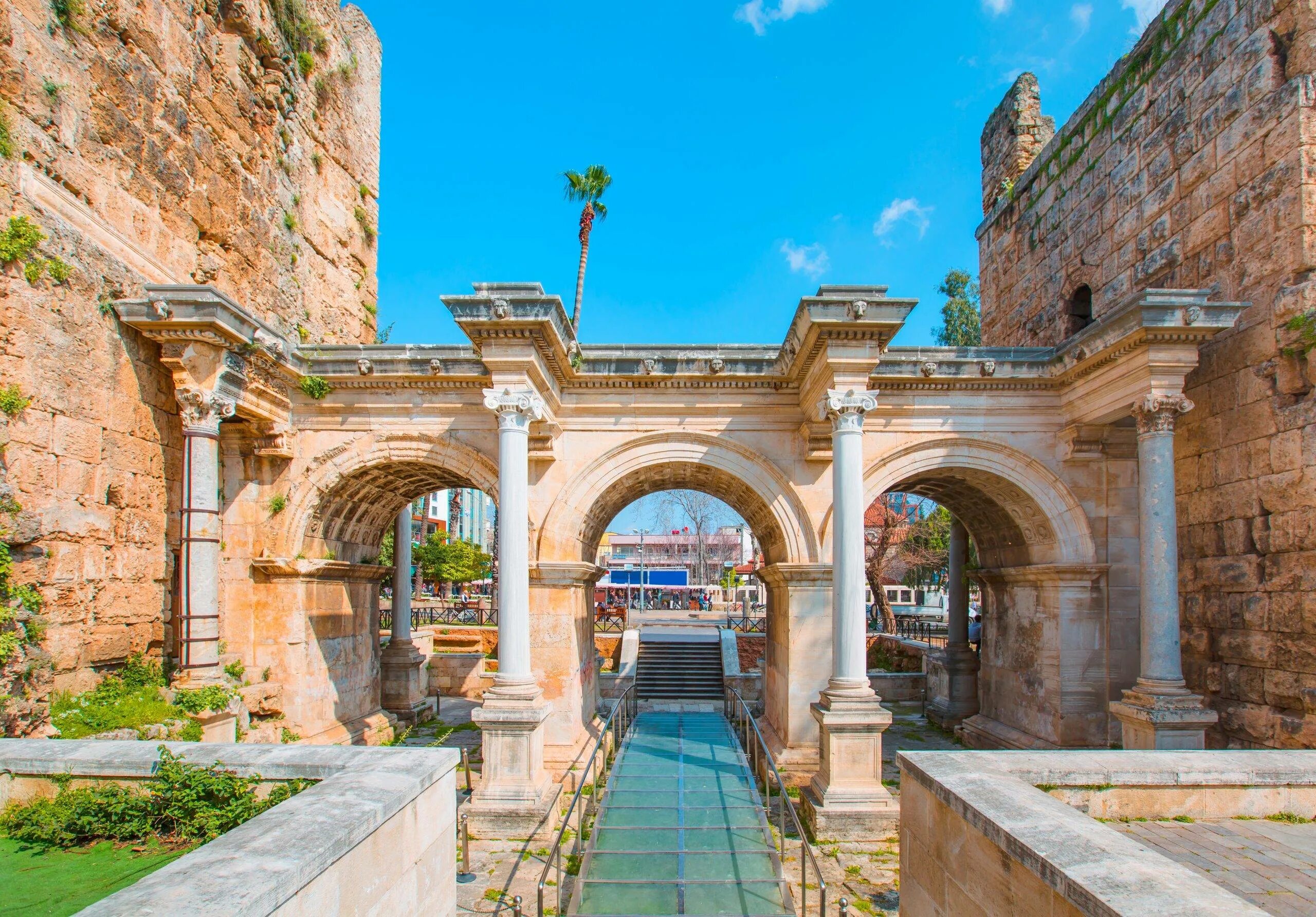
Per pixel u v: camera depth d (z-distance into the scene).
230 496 12.84
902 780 6.73
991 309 20.20
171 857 5.68
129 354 10.52
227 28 13.38
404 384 12.82
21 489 8.76
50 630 9.09
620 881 7.92
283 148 15.08
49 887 5.19
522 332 10.61
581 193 30.27
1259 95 11.11
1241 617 11.11
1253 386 10.98
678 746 13.26
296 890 4.01
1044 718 13.20
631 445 12.92
